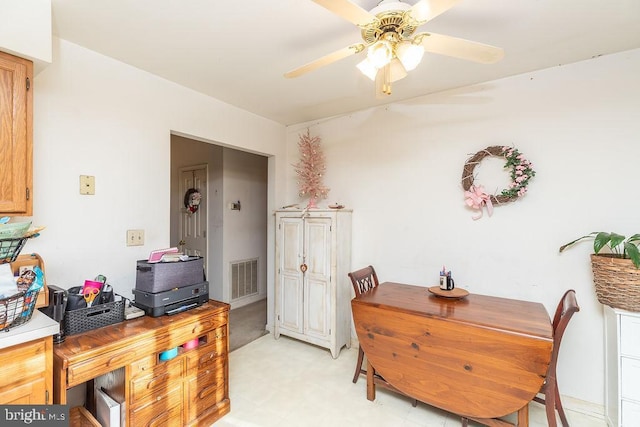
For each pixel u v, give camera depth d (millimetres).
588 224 2074
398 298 2254
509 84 2326
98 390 1725
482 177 2426
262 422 1962
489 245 2410
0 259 1300
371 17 1223
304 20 1616
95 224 1936
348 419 2002
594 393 2057
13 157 1393
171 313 1871
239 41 1826
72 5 1487
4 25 1324
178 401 1770
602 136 2033
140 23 1644
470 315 1874
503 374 1669
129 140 2111
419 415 2049
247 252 4516
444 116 2602
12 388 1180
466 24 1655
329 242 2875
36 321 1296
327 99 2750
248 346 3100
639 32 1742
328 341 2879
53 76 1761
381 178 2928
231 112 2873
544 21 1632
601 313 2037
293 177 3531
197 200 4438
